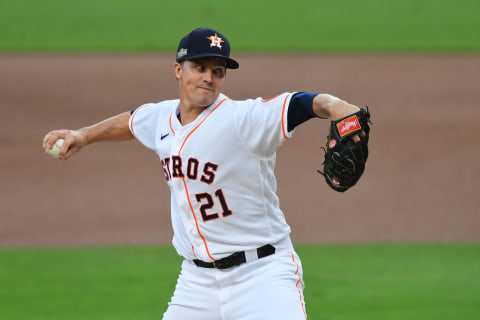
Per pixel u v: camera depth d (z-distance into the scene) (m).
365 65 75.12
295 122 13.30
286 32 87.44
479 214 40.59
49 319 24.00
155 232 37.91
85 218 40.44
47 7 97.50
